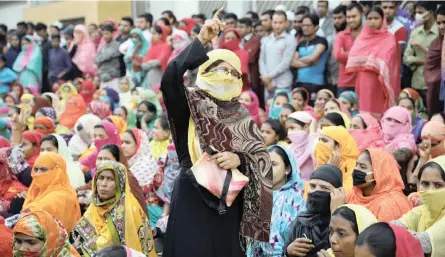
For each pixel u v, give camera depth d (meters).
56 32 19.50
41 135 10.08
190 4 19.30
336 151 7.45
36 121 11.56
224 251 4.74
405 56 11.90
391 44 11.15
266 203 4.75
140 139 9.26
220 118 4.69
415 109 10.20
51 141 9.45
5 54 19.02
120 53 16.98
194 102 4.67
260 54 13.36
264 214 4.75
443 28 10.86
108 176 6.75
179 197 4.78
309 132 9.03
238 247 4.81
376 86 11.17
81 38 18.67
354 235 5.05
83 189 8.79
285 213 6.75
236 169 4.68
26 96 15.55
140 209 6.91
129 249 5.45
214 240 4.73
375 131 9.30
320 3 14.01
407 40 12.38
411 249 4.59
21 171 8.96
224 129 4.67
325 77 12.84
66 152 9.52
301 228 6.07
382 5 11.91
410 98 10.18
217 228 4.74
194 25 16.22
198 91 4.71
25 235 5.77
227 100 4.75
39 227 5.79
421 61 11.77
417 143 9.80
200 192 4.68
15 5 25.88
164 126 10.56
